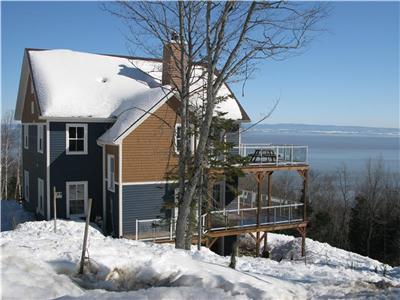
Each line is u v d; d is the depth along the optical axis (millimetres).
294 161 21750
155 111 19234
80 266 6617
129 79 23578
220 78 13375
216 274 7105
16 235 12250
